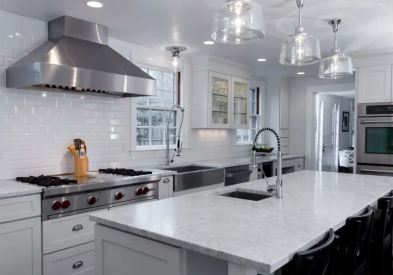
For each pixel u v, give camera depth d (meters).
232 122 5.21
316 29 3.51
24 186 2.62
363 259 2.14
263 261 1.24
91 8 2.93
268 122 6.61
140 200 3.32
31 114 3.16
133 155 4.11
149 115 4.45
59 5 2.85
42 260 2.59
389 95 4.41
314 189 2.78
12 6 2.86
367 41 4.00
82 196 2.82
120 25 3.40
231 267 1.34
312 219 1.83
